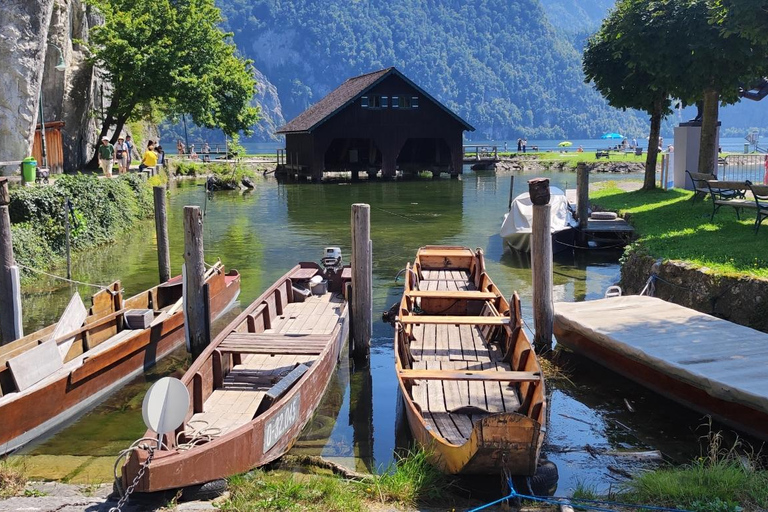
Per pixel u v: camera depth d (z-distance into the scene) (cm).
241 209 3225
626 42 1944
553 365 1127
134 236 2403
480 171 5866
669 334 1025
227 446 729
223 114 4362
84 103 3703
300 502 679
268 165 5947
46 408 932
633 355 973
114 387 1091
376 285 1702
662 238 1542
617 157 6334
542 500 682
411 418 848
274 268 1909
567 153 7150
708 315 1105
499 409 871
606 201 2448
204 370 926
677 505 652
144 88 3725
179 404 694
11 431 873
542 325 1172
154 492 682
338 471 791
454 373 872
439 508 686
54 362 989
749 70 1766
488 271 1852
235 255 2092
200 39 3931
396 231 2531
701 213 1842
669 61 1866
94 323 1131
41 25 2677
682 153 2578
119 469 809
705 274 1199
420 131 4922
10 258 1067
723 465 724
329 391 1078
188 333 1174
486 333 1158
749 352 938
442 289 1418
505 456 691
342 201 3550
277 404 826
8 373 917
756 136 4569
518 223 2094
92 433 938
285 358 1098
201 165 5044
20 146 2644
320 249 2183
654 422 938
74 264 1944
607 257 2009
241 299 1602
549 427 921
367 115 4791
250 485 725
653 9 1881
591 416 957
